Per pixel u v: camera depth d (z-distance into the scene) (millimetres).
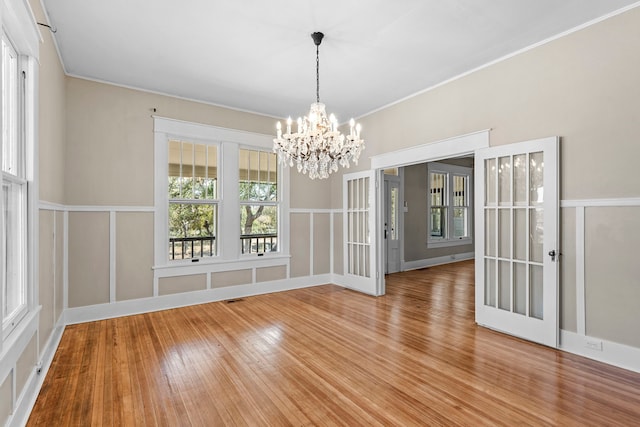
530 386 2320
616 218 2662
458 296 4898
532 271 3203
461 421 1936
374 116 5027
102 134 3914
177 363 2693
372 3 2537
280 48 3219
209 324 3660
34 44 2182
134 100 4133
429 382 2383
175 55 3354
